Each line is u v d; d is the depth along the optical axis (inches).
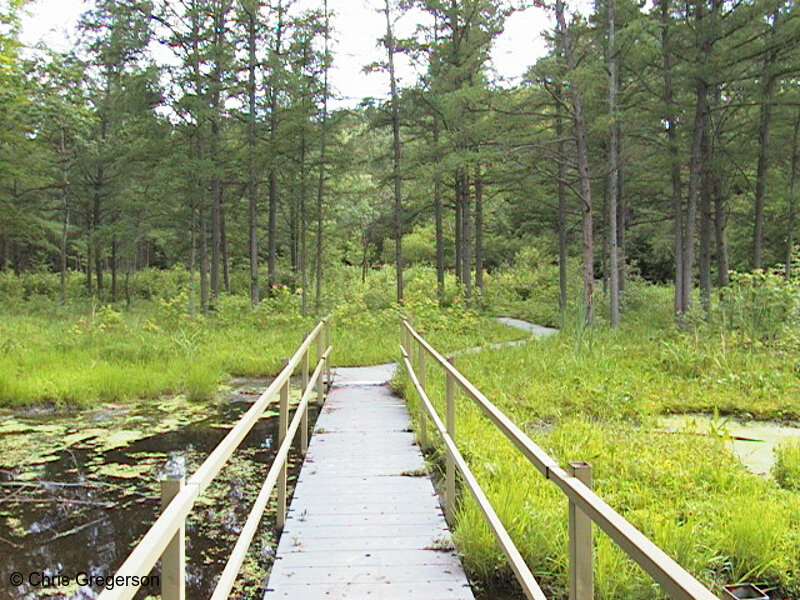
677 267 691.4
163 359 449.4
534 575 147.3
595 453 228.5
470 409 303.1
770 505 178.1
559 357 442.0
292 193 869.2
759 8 565.9
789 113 671.1
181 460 252.2
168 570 78.4
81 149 850.1
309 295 871.1
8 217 919.0
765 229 771.4
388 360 494.3
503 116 641.0
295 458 251.0
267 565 166.2
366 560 151.9
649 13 647.8
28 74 713.6
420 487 203.6
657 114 621.9
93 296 978.7
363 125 938.7
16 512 200.2
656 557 56.9
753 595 60.9
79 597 150.2
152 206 864.3
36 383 357.4
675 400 332.8
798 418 309.9
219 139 767.7
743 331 460.8
